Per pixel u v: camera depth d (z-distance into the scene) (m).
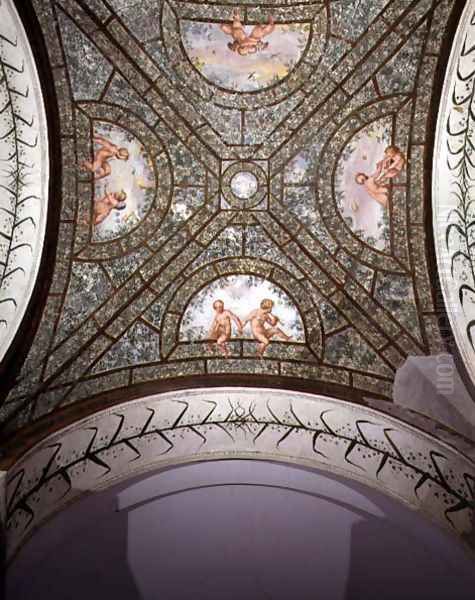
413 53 7.01
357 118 7.48
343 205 7.71
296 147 7.66
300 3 6.97
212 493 6.98
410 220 7.41
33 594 5.90
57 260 7.28
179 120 7.56
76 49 6.96
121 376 7.37
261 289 7.86
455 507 6.21
